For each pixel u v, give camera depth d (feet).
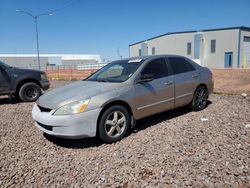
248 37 145.38
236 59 140.05
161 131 17.60
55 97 16.44
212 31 147.64
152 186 10.91
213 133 16.60
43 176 12.46
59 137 15.90
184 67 21.79
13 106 30.19
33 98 34.09
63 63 322.34
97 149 15.29
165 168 12.26
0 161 14.32
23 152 15.39
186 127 18.13
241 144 14.55
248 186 10.40
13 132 19.20
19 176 12.61
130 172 12.18
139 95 17.62
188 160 12.91
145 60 19.17
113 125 16.19
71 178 12.10
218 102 26.27
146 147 14.92
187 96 21.36
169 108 20.03
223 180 10.91
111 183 11.41
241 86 62.44
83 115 15.07
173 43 164.25
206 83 23.18
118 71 19.45
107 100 15.78
